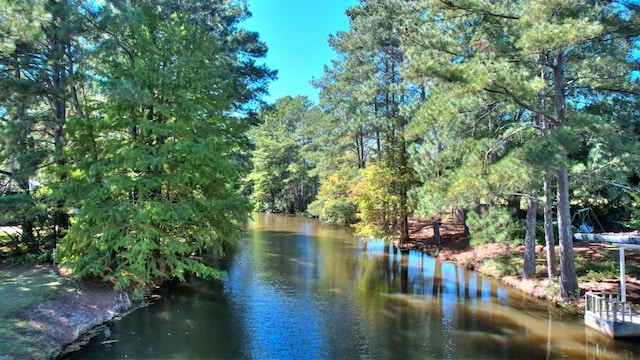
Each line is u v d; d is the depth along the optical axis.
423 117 12.91
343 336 10.20
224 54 18.91
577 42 10.17
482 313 12.15
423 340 10.00
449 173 13.42
